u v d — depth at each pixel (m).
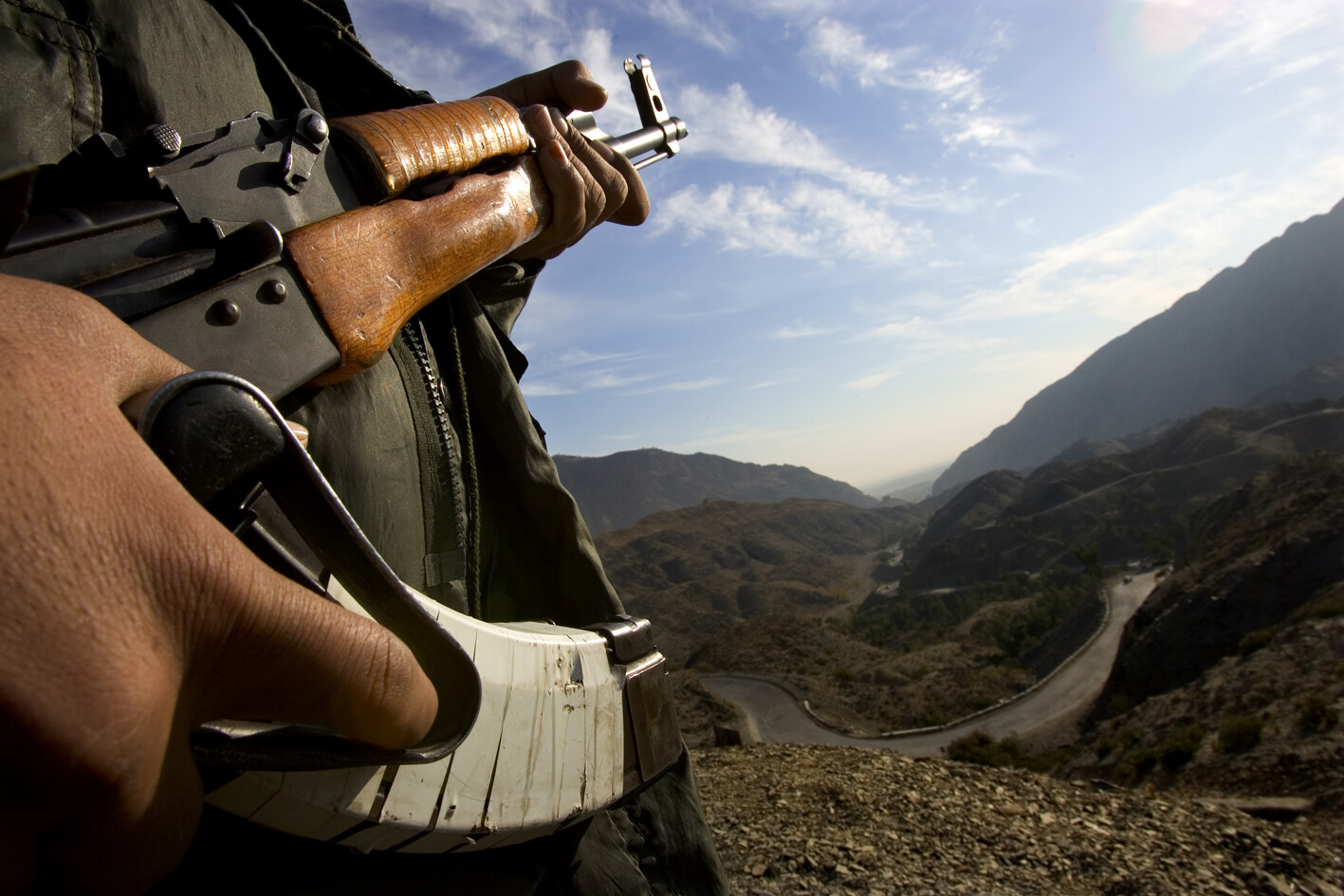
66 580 0.29
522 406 1.26
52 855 0.32
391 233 0.81
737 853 5.13
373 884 0.77
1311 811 9.84
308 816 0.63
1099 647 73.56
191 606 0.35
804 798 6.24
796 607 176.12
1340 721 15.94
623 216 1.48
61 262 0.52
